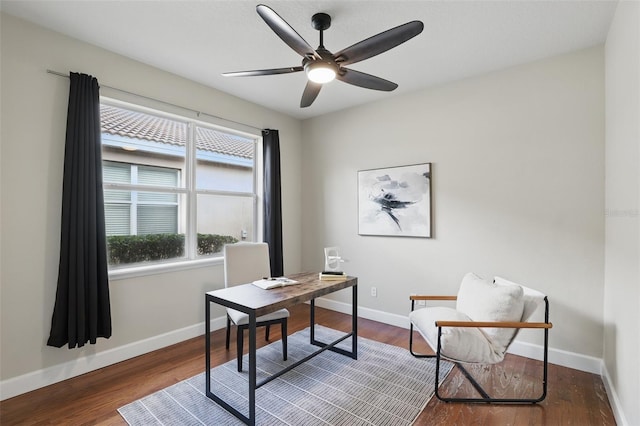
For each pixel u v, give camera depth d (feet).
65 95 7.81
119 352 8.72
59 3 6.62
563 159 8.55
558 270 8.63
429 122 10.89
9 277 7.06
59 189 7.72
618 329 6.61
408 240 11.39
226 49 8.52
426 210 10.89
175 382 7.70
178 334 10.07
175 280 10.04
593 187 8.15
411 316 8.67
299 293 7.36
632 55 5.67
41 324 7.44
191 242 10.77
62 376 7.71
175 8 6.80
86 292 7.80
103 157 8.96
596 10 6.73
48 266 7.55
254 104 12.60
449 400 6.91
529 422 6.27
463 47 8.26
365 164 12.54
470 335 6.72
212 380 7.78
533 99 9.00
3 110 6.98
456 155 10.33
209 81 10.55
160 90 9.66
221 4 6.65
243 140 12.81
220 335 10.72
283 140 13.87
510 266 9.36
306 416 6.46
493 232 9.65
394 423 6.25
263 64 9.38
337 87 10.91
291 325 11.76
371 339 10.40
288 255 14.08
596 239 8.11
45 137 7.52
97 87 8.11
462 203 10.23
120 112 9.31
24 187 7.24
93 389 7.37
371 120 12.35
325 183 13.84
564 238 8.55
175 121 10.55
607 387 7.25
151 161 9.96
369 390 7.39
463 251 10.21
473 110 10.01
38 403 6.82
